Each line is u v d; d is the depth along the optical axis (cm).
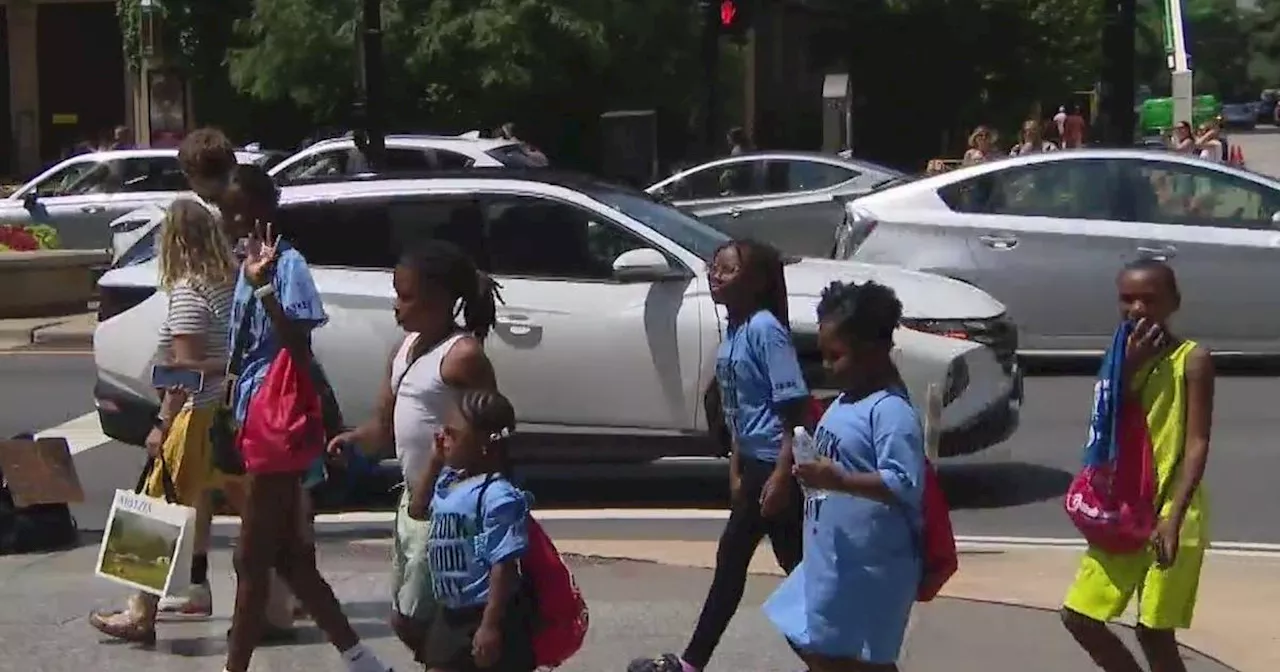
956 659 691
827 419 502
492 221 981
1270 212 1414
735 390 616
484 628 488
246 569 608
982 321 980
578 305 958
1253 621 746
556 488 1071
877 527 491
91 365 1639
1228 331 1410
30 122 4081
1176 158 1429
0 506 879
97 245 2258
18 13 4050
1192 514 541
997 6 4338
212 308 667
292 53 2838
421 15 2800
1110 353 544
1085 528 543
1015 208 1437
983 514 990
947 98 4478
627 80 2903
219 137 630
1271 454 1145
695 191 2109
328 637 644
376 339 968
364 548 900
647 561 861
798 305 949
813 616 503
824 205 2030
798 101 4650
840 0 4397
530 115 2941
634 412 957
